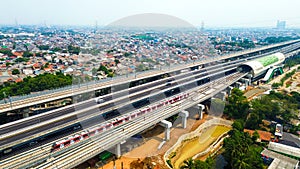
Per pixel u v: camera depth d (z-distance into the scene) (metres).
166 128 41.72
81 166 39.94
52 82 74.88
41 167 31.08
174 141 41.84
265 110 63.00
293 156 45.34
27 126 37.09
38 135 35.12
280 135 53.78
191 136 41.53
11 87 76.50
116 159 40.19
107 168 38.31
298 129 56.91
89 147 34.62
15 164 30.92
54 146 34.06
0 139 33.69
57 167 31.27
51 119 39.19
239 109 64.06
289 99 75.06
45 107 46.03
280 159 43.72
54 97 44.28
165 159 38.66
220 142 50.59
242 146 41.94
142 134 43.66
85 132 36.66
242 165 37.66
